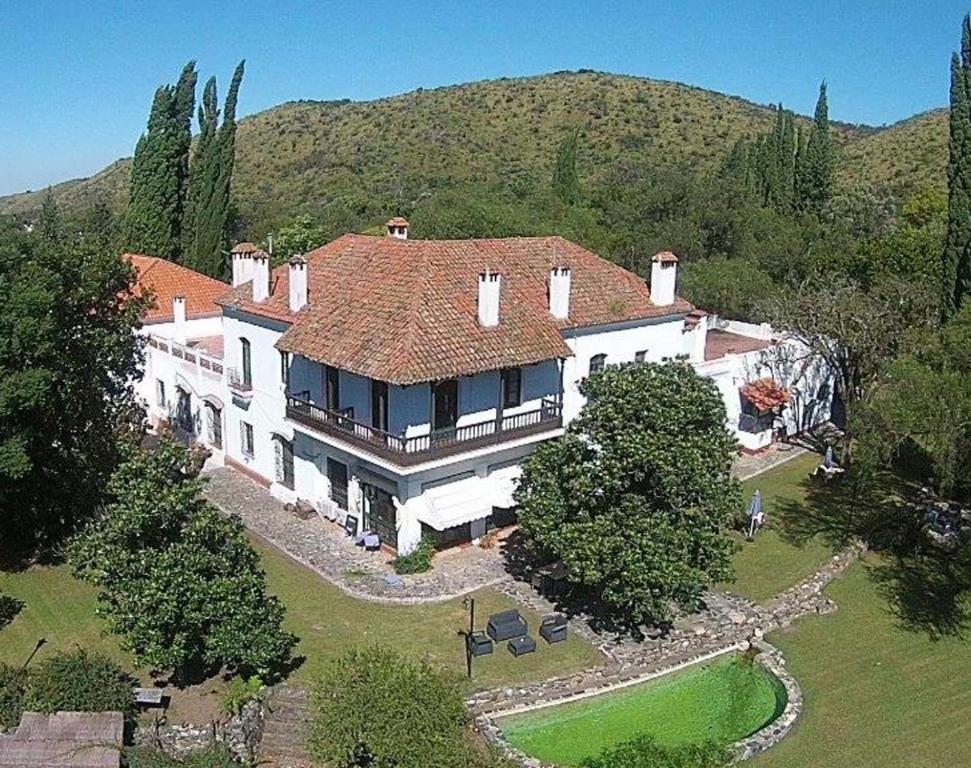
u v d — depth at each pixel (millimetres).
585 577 28594
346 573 35781
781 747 25219
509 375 38562
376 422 36750
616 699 27812
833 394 57312
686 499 29594
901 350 45844
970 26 49625
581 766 23750
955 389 35031
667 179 96625
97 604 33406
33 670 25875
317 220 98812
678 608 32812
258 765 24344
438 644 30250
